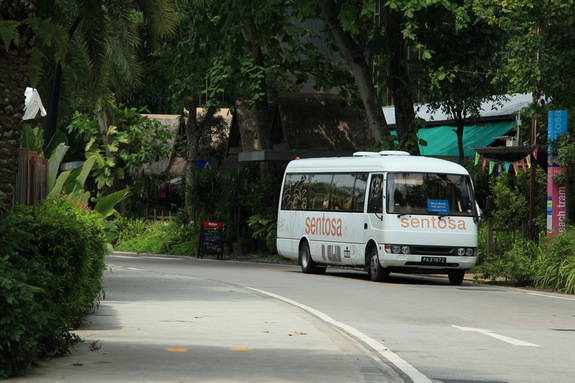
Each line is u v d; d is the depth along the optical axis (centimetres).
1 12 1220
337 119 5338
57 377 1040
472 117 4384
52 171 2083
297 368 1169
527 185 3453
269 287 2642
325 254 3362
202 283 2692
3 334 1000
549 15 2962
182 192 5372
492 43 4128
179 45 4288
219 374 1099
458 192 3050
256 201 4875
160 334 1481
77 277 1378
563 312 2097
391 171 3052
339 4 3641
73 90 2055
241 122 5684
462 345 1487
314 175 3509
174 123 6700
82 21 1822
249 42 4031
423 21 3925
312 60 4919
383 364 1248
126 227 5841
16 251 1180
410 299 2345
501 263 3002
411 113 4009
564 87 3022
